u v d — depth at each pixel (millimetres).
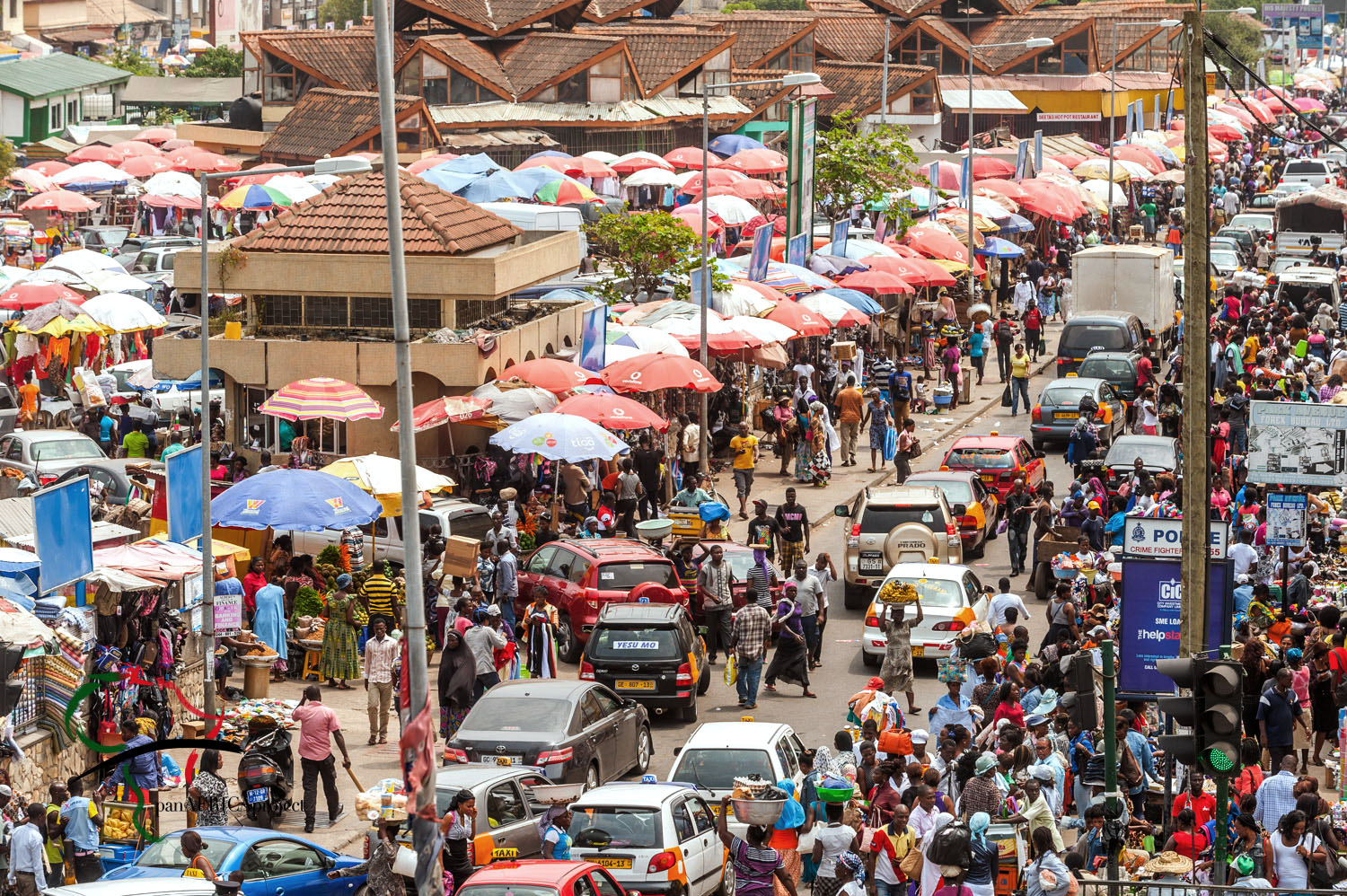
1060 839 39094
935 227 120375
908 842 38250
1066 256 142500
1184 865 37688
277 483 60094
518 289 80125
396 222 32531
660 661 53719
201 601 54000
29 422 88625
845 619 66875
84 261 102250
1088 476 77250
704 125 79688
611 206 126688
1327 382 90625
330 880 38719
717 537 69500
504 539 62750
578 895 33938
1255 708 47594
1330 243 139375
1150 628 45188
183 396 92875
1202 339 35562
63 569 50125
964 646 51969
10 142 166125
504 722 45594
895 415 93812
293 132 157625
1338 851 38219
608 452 68312
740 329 86688
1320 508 68500
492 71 167000
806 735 52812
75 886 33500
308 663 59500
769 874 38312
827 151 124000
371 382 75500
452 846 37688
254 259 77562
